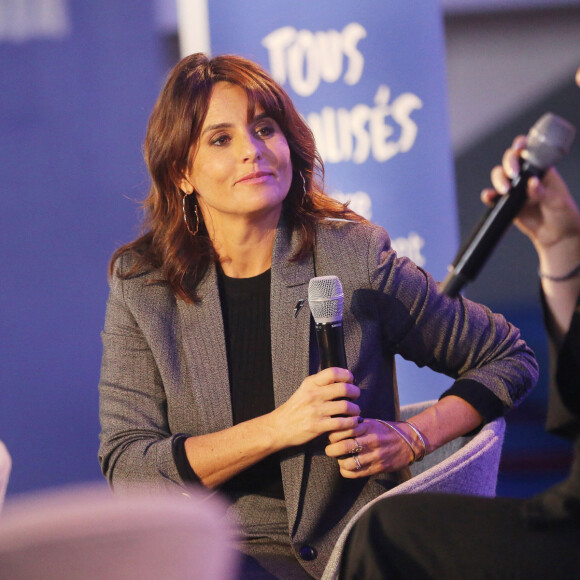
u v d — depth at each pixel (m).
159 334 6.30
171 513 1.56
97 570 1.45
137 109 15.92
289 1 12.48
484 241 4.07
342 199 12.77
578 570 3.96
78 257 15.51
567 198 4.06
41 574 1.41
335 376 5.48
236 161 6.06
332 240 6.40
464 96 27.44
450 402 6.12
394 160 12.88
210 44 12.38
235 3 12.36
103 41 15.73
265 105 6.18
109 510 1.50
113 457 6.07
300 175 6.63
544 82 27.31
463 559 4.20
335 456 5.57
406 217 12.91
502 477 14.44
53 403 15.16
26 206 15.32
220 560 1.63
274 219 6.35
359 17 12.71
